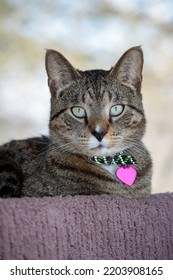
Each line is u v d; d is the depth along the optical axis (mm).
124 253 584
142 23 1301
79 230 562
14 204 535
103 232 575
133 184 649
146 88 1304
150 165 681
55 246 546
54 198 569
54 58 668
